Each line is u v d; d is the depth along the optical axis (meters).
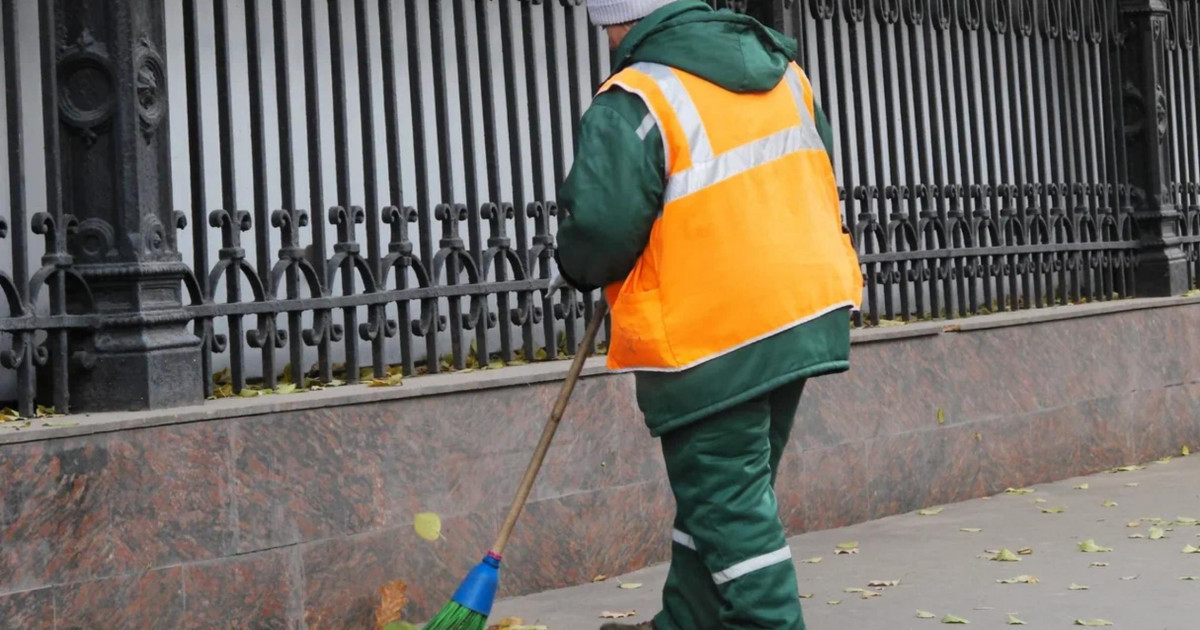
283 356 9.40
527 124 11.09
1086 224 13.93
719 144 6.02
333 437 7.44
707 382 5.97
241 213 7.79
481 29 9.10
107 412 6.98
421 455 7.85
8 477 6.16
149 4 7.19
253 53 7.86
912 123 14.15
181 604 6.75
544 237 9.44
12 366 6.76
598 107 6.06
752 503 6.05
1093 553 9.22
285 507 7.20
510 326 9.38
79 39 7.07
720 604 6.27
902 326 11.24
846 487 10.43
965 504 11.23
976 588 8.30
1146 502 11.10
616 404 8.94
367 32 8.42
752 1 11.02
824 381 10.34
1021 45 13.20
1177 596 7.94
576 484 8.66
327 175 9.95
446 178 8.86
